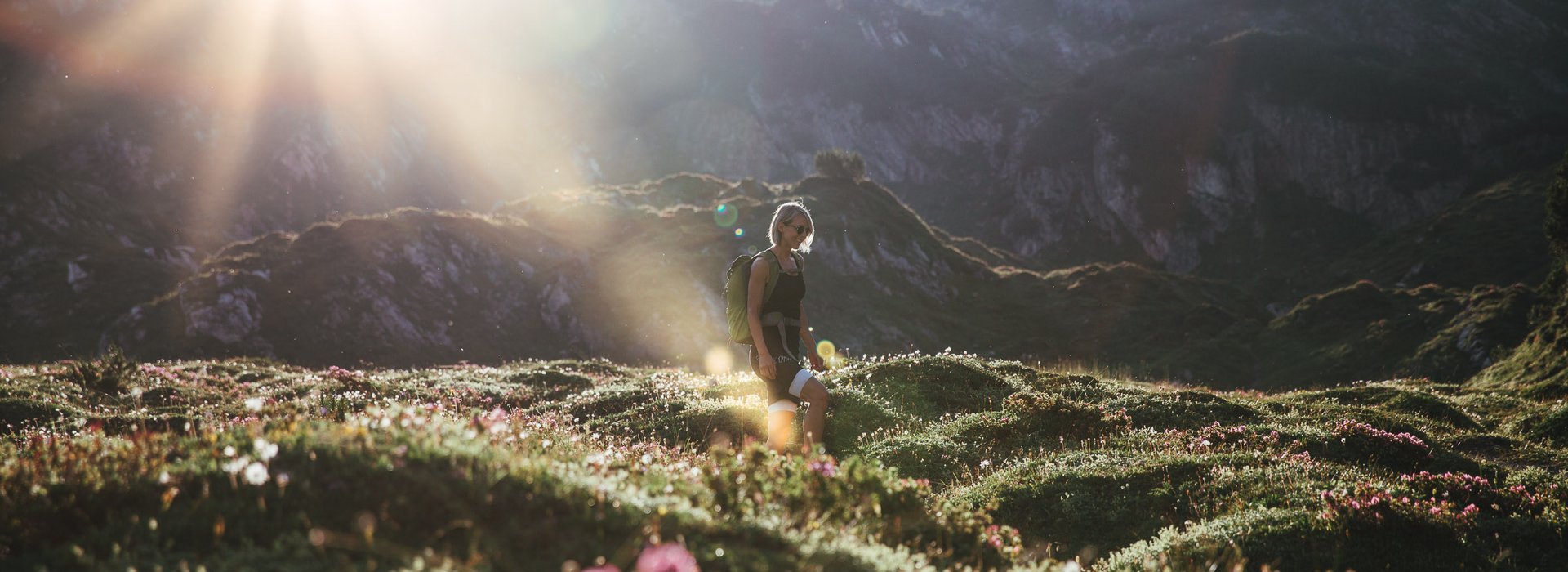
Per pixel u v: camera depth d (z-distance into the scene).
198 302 49.78
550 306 55.78
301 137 123.69
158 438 4.58
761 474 4.81
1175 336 57.56
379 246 55.44
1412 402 16.88
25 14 119.38
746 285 7.33
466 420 5.48
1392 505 6.75
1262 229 129.38
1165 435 11.59
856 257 63.94
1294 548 6.37
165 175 111.38
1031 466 9.31
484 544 3.29
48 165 103.81
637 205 76.00
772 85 174.50
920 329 59.28
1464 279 84.69
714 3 194.62
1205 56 158.12
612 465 5.53
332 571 3.04
